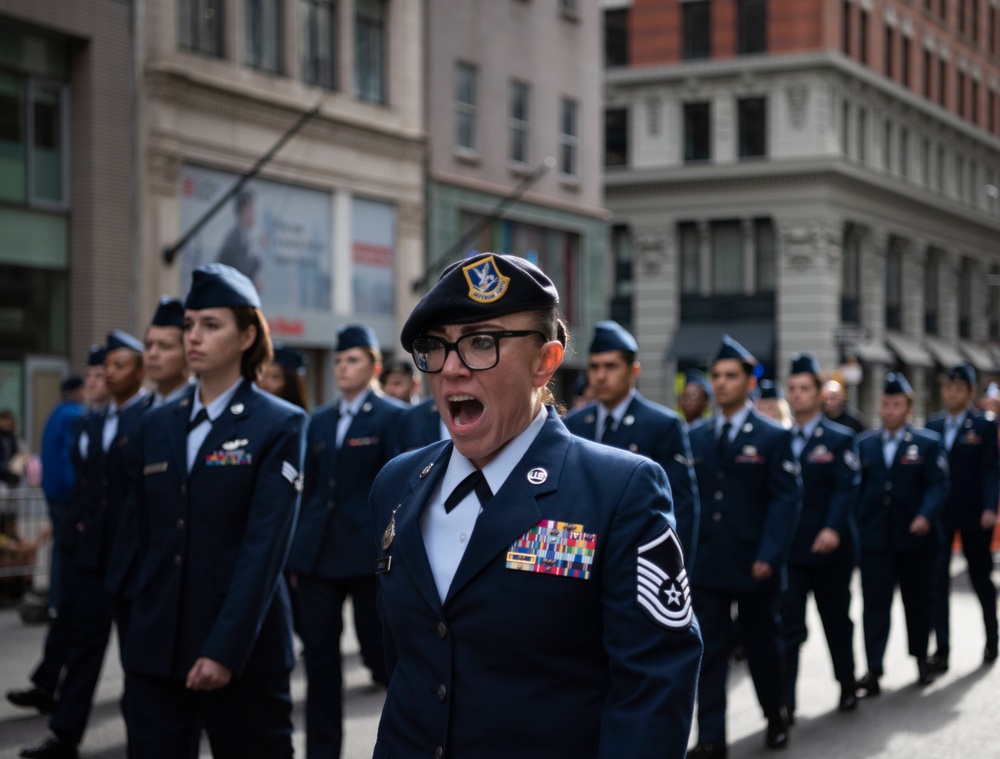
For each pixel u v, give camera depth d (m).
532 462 2.95
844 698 8.78
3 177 18.38
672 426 7.34
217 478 4.95
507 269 2.88
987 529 10.73
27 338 18.69
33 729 7.97
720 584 7.66
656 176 41.34
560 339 3.06
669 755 2.72
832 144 40.16
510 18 29.19
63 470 10.84
